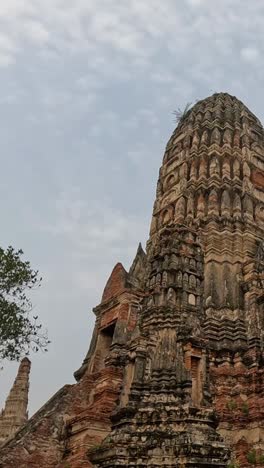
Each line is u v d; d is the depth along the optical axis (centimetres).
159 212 4725
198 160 4694
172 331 2359
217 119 4972
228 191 4291
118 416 2069
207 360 2366
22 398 5509
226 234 3944
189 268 2845
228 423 2778
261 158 4809
